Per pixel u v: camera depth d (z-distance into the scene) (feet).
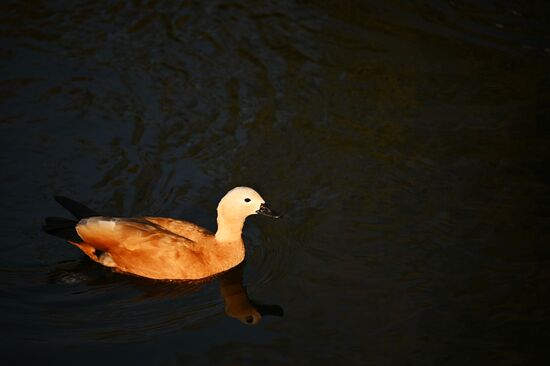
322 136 36.70
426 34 44.24
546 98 39.24
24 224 31.58
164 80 40.06
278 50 42.70
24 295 28.07
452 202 32.60
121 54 41.68
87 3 45.39
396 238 30.73
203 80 40.27
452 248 30.14
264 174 34.37
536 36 43.96
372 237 30.86
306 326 26.66
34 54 41.09
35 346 25.50
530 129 37.09
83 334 26.21
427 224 31.42
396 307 27.37
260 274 29.71
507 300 27.50
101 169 34.35
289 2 46.70
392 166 34.83
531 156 35.27
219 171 34.53
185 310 27.71
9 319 26.73
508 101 39.06
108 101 38.40
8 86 38.68
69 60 40.93
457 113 38.27
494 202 32.48
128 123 37.11
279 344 25.81
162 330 26.53
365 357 25.22
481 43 43.39
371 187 33.65
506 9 46.42
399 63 41.81
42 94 38.42
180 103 38.60
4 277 28.94
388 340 25.91
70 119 37.06
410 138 36.63
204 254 29.53
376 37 43.91
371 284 28.48
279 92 39.58
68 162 34.63
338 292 28.19
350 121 37.70
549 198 32.58
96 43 42.37
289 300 28.04
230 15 45.39
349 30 44.47
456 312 27.04
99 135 36.27
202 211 32.50
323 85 40.14
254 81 40.32
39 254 30.37
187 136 36.47
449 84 40.32
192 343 25.88
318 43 43.34
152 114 37.76
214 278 29.66
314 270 29.40
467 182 33.73
